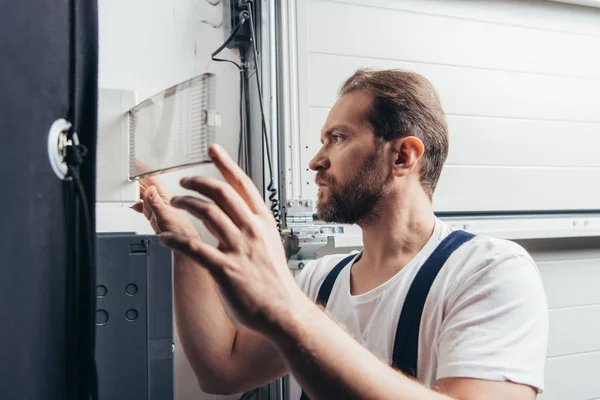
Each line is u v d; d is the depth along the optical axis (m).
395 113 0.85
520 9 1.83
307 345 0.43
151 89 1.44
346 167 0.86
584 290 1.82
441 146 0.92
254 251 0.42
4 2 0.29
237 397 1.46
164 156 0.54
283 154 1.46
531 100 1.82
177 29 1.48
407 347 0.75
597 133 1.93
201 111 0.47
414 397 0.47
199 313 0.85
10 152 0.29
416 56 1.67
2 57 0.29
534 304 0.70
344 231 1.47
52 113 0.33
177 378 1.39
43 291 0.32
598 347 1.81
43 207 0.32
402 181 0.85
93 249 0.35
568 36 1.90
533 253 1.76
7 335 0.29
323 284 0.97
